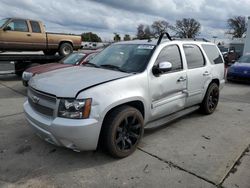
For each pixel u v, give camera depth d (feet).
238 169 11.29
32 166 11.14
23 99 23.34
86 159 11.81
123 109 11.60
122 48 15.16
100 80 11.28
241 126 17.03
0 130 15.14
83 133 10.24
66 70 13.50
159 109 13.84
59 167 11.11
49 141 11.37
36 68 24.48
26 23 40.37
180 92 15.37
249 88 33.01
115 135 11.40
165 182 10.19
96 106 10.46
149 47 14.20
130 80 11.90
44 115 11.12
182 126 16.65
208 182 10.26
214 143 14.05
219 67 19.62
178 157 12.28
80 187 9.77
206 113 19.15
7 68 40.78
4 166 11.08
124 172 10.85
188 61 16.17
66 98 10.30
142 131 12.72
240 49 119.44
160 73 13.50
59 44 44.45
